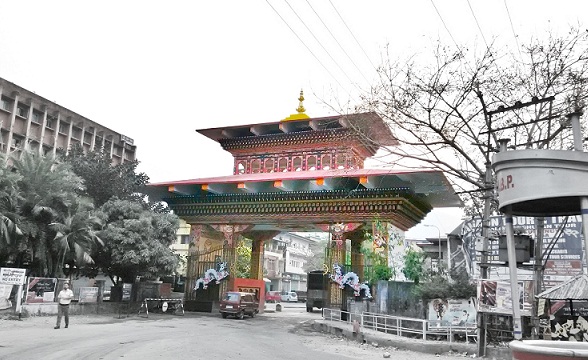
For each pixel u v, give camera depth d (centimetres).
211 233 3506
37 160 2561
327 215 3008
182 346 1500
